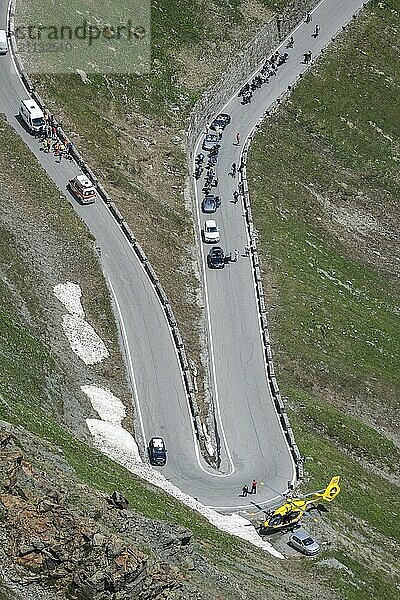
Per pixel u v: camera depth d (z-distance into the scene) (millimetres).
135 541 158875
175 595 155750
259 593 175750
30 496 153125
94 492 170375
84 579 147125
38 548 147250
